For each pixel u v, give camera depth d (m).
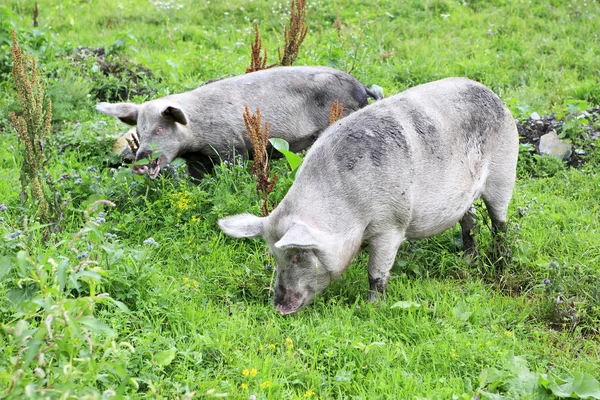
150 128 7.15
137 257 5.75
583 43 12.29
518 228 6.64
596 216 7.37
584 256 6.66
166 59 10.97
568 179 8.09
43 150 6.21
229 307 5.78
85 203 6.90
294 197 5.51
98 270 3.99
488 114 6.17
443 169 5.81
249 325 5.49
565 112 9.14
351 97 7.79
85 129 8.66
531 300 6.15
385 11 13.59
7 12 10.73
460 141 5.95
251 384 4.86
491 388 4.93
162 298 5.52
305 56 10.93
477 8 13.91
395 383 4.87
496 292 6.27
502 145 6.29
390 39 12.52
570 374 5.09
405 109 5.82
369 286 5.96
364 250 6.58
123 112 7.33
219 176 7.15
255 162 6.77
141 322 5.29
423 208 5.78
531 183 8.09
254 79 7.66
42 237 6.02
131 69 10.53
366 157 5.54
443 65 11.57
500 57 11.89
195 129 7.39
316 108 7.70
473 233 6.59
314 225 5.39
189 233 6.67
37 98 6.12
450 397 4.80
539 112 9.82
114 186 7.14
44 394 3.61
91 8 14.20
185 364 4.93
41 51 10.59
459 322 5.62
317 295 5.70
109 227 6.53
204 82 10.12
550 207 7.55
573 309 5.85
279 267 5.53
